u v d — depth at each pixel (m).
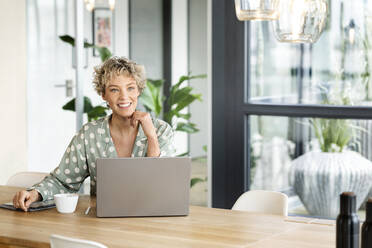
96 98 6.51
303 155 4.75
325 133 4.65
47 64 5.93
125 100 2.89
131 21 6.83
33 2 5.76
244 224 2.60
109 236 2.40
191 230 2.49
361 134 4.52
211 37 4.96
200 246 2.24
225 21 4.89
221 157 4.99
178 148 7.05
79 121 5.26
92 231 2.48
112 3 5.75
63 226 2.56
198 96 5.75
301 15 2.32
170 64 7.07
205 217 2.74
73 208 2.82
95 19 6.48
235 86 4.89
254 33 4.84
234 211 2.88
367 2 4.45
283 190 4.85
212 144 5.02
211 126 5.02
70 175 3.07
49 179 3.07
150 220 2.67
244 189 4.92
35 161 5.82
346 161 4.59
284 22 2.35
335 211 4.66
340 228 1.82
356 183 4.57
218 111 4.98
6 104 5.40
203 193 6.12
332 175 4.64
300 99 4.71
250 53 4.87
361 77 4.50
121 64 2.90
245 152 4.91
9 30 5.41
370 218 1.79
